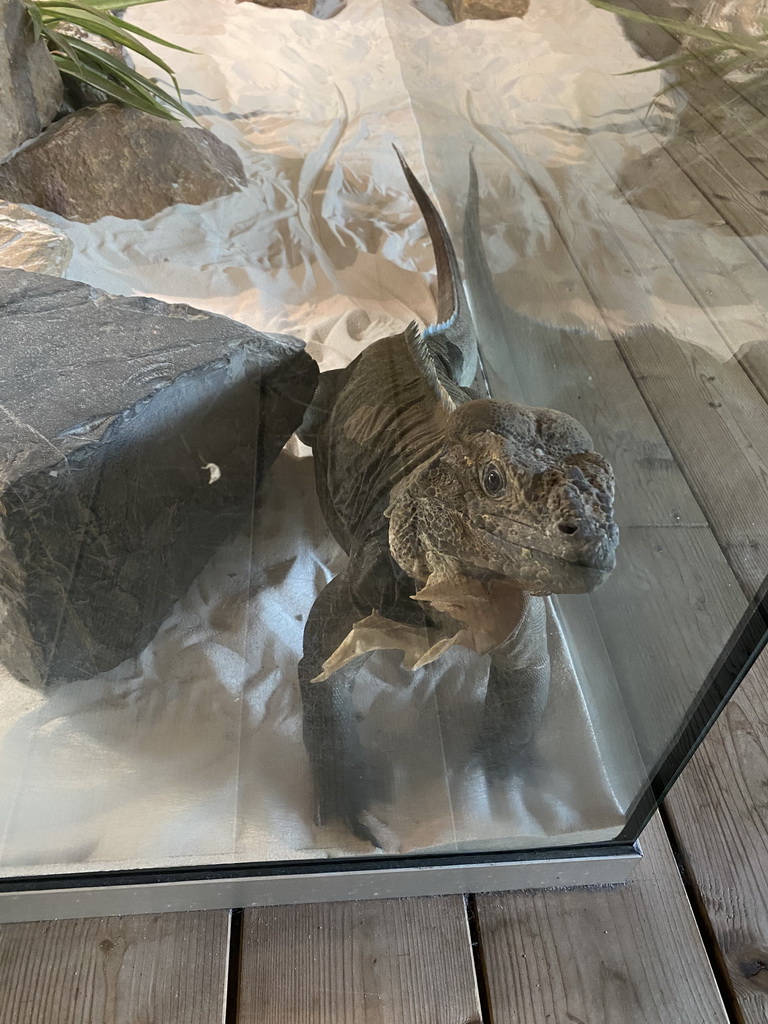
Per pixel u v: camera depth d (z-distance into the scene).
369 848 0.93
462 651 0.91
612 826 0.93
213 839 0.93
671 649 0.88
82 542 1.01
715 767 1.11
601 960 0.93
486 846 0.94
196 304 1.73
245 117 2.50
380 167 2.36
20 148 1.88
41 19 1.92
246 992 0.90
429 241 2.08
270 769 0.98
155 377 1.08
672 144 1.34
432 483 0.82
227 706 1.03
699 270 1.16
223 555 1.17
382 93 2.69
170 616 1.10
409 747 0.97
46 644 1.03
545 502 0.69
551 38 1.87
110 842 0.92
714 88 1.28
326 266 1.93
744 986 0.92
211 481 1.21
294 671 1.04
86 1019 0.88
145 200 1.98
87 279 1.68
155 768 0.98
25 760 0.98
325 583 1.11
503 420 0.76
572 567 0.69
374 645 0.93
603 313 1.41
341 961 0.92
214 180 2.09
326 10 3.00
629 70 1.51
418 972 0.92
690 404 1.06
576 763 0.97
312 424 1.37
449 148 2.29
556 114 1.72
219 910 0.96
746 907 0.98
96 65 2.14
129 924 0.94
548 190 1.70
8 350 1.09
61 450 0.94
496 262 1.91
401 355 1.29
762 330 0.96
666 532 0.99
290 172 2.29
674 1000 0.91
